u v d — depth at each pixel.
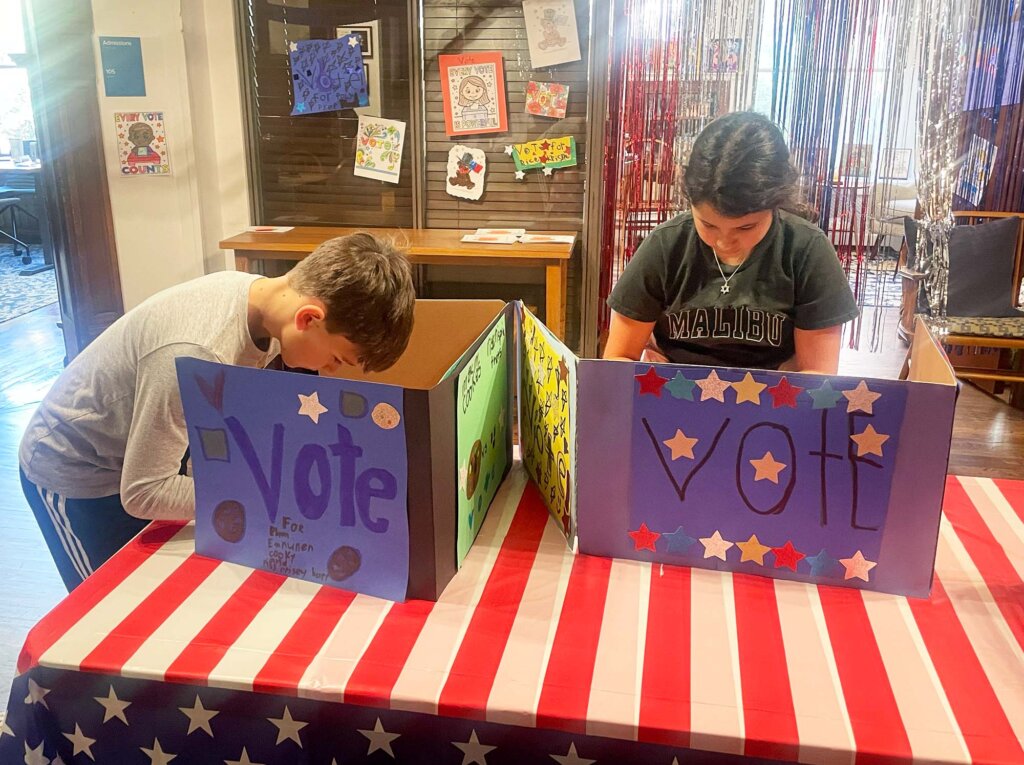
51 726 0.99
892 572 1.08
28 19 3.68
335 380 1.01
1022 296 3.72
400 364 1.53
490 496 1.32
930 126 3.25
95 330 4.08
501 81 3.49
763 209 1.29
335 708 0.92
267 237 3.47
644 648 0.98
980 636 1.01
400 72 3.55
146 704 0.96
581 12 3.36
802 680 0.92
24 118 8.24
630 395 1.08
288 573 1.12
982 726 0.86
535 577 1.12
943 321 3.48
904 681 0.93
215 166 3.77
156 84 3.58
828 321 1.47
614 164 3.37
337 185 3.74
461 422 1.10
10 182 7.97
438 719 0.90
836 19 2.85
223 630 1.00
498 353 1.30
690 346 1.61
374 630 1.01
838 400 1.02
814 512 1.08
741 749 0.84
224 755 0.97
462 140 3.60
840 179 3.00
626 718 0.86
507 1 3.39
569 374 1.13
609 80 3.24
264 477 1.10
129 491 1.16
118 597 1.07
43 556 2.63
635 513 1.14
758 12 2.93
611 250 3.51
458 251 3.25
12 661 2.12
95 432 1.31
